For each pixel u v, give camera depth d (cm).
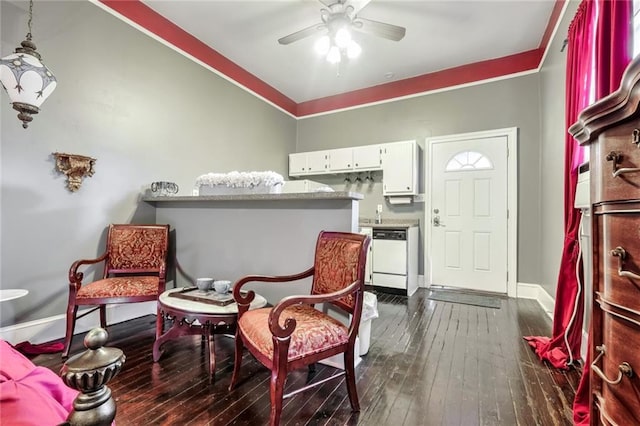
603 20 161
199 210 282
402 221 455
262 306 194
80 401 49
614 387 79
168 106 332
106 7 276
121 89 288
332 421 146
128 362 202
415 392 170
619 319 78
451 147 427
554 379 183
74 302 212
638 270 72
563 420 146
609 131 82
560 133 283
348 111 512
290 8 311
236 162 426
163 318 213
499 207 396
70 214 250
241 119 436
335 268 174
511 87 393
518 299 367
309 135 550
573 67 223
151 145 314
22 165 224
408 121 459
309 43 373
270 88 494
